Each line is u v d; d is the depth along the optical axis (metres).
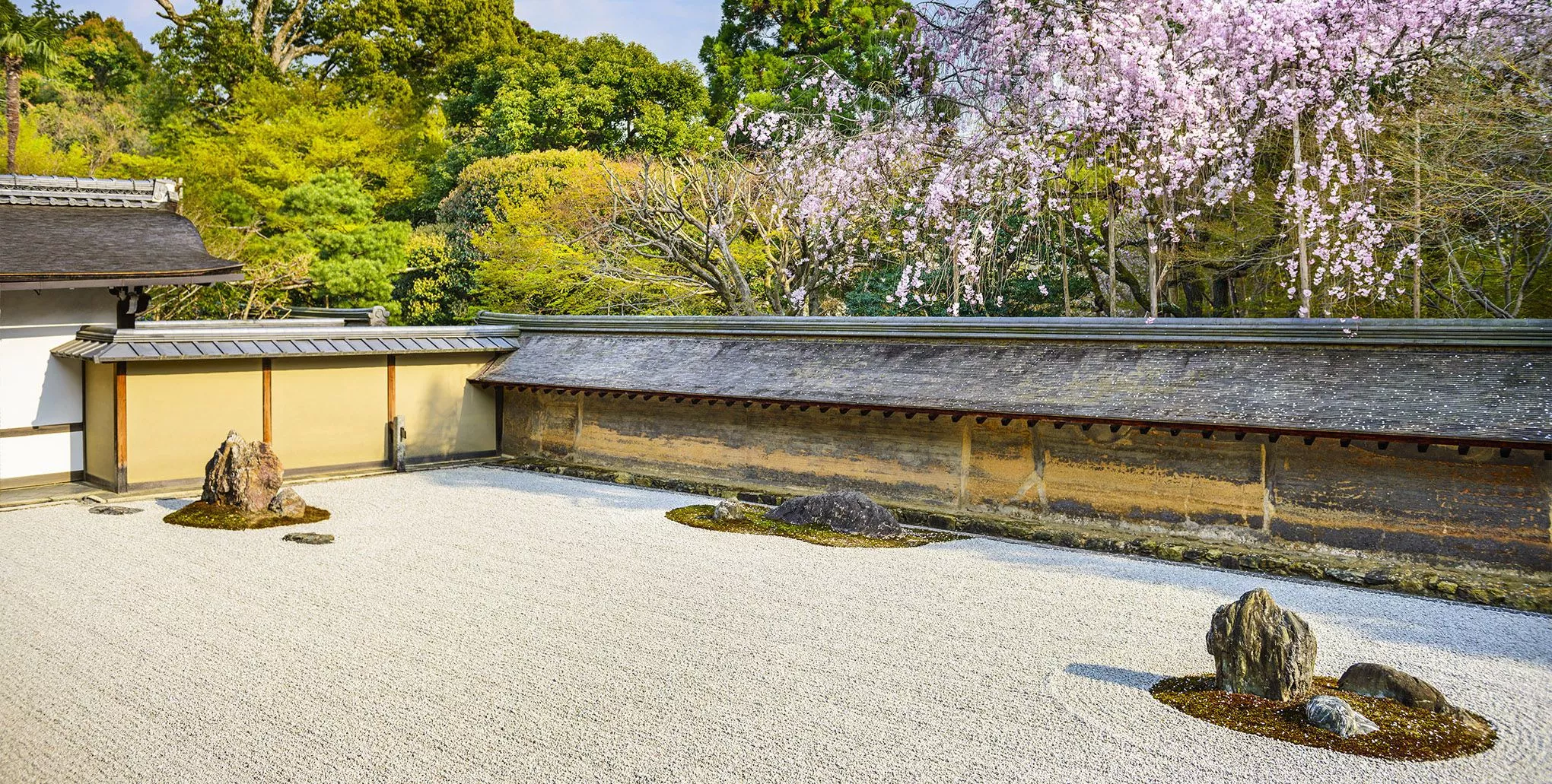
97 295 12.44
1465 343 7.84
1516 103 10.40
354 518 10.19
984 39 12.44
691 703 5.36
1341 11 10.20
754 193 18.00
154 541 9.05
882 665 5.97
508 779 4.48
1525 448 6.98
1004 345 10.26
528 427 14.24
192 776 4.50
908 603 7.27
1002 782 4.47
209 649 6.18
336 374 12.95
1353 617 6.87
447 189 30.17
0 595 7.29
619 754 4.73
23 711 5.21
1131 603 7.27
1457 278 11.70
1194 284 13.97
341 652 6.12
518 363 14.05
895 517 10.18
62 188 13.83
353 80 32.75
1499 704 5.38
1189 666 5.98
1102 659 6.09
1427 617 6.89
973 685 5.66
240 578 7.82
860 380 10.66
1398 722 5.09
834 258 15.35
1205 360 8.96
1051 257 13.71
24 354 11.82
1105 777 4.52
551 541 9.22
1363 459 8.00
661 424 12.56
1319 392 8.12
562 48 36.69
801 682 5.69
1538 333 7.50
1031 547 9.09
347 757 4.70
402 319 26.39
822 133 14.96
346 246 23.47
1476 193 10.69
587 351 13.64
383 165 25.72
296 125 24.52
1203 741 4.89
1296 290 10.59
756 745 4.85
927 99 13.53
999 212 12.77
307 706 5.28
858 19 24.78
